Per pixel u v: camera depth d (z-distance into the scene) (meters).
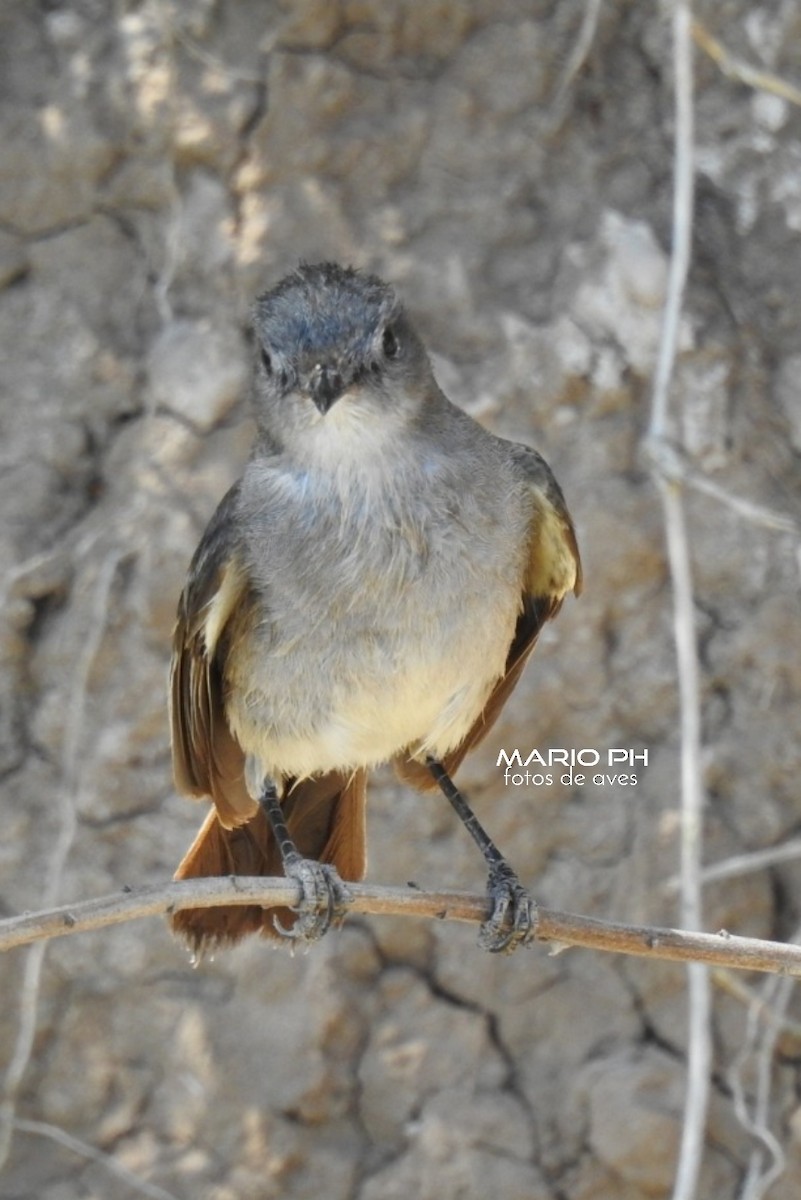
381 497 8.59
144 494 12.33
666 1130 11.52
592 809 12.05
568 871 11.99
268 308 8.76
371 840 12.05
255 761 9.09
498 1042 11.91
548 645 12.16
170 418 12.45
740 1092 11.39
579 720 12.12
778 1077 11.75
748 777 12.05
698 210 12.89
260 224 12.63
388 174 12.80
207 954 8.87
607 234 12.63
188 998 12.05
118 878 12.05
